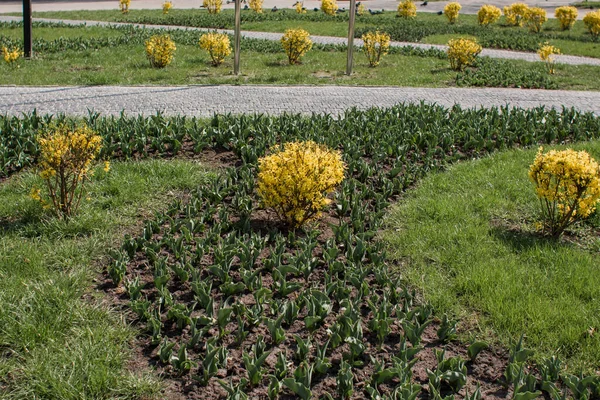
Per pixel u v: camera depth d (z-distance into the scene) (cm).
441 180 789
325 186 638
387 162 866
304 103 1224
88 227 627
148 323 479
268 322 464
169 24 2623
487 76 1527
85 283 533
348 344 468
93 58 1653
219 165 837
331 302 514
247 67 1606
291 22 2691
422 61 1798
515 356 435
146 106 1162
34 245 581
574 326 480
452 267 570
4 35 2081
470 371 446
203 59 1698
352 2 1503
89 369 418
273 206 642
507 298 519
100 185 735
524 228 668
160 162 812
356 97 1294
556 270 568
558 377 432
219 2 3023
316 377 436
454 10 2809
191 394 416
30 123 923
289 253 607
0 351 441
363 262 594
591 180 610
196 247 586
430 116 1034
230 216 685
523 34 2481
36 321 464
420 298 527
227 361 449
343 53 1908
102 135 869
